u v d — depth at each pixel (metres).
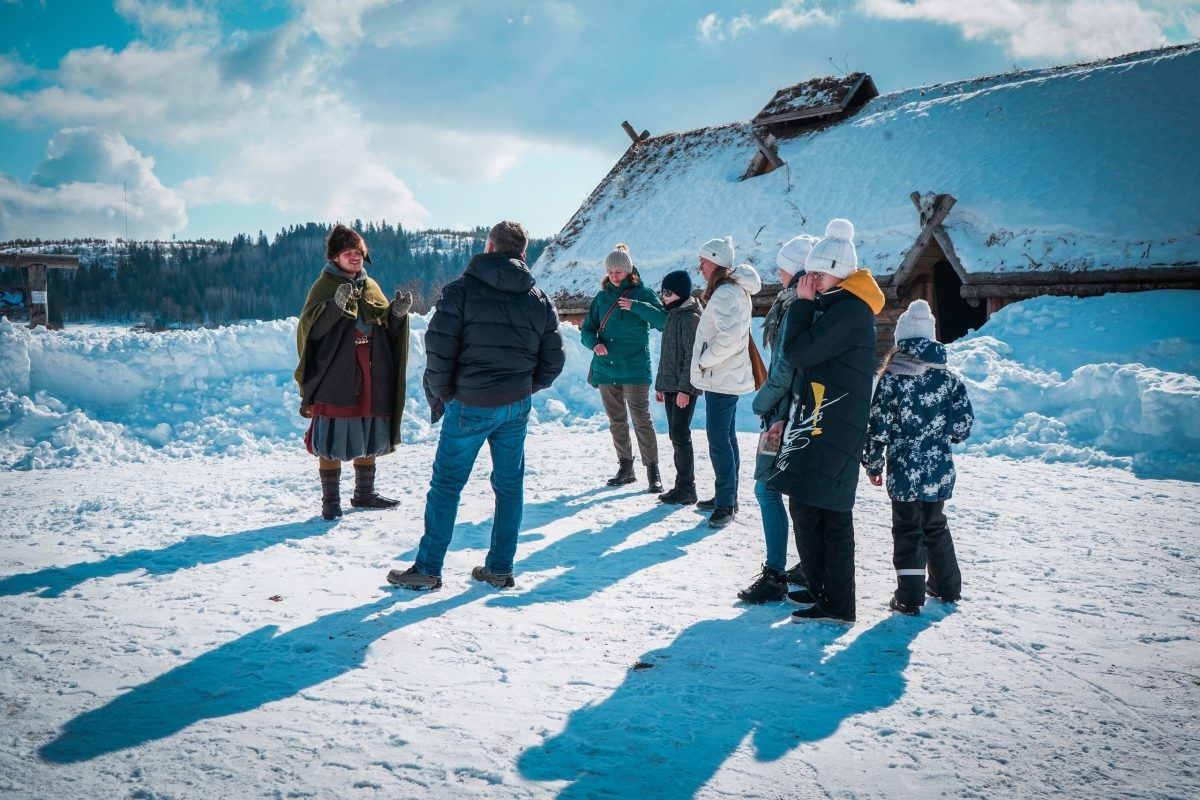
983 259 14.69
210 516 6.07
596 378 6.96
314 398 5.81
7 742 2.73
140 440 9.52
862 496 6.59
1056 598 4.23
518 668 3.38
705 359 5.52
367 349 5.90
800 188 18.95
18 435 9.15
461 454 4.35
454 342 4.27
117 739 2.77
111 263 199.12
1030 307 12.10
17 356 10.07
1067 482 6.91
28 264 18.25
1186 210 13.45
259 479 7.50
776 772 2.61
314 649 3.56
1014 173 15.75
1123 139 15.22
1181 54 16.17
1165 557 4.88
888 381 4.11
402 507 6.32
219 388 10.68
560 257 22.77
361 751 2.70
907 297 16.08
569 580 4.59
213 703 3.04
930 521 4.18
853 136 19.33
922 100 20.05
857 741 2.81
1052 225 14.47
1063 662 3.45
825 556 3.93
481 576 4.52
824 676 3.34
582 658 3.50
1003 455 8.15
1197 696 3.13
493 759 2.66
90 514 6.16
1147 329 10.84
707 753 2.72
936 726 2.92
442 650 3.56
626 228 21.89
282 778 2.54
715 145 22.97
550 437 9.90
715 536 5.53
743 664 3.45
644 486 7.14
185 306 180.62
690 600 4.27
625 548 5.24
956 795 2.48
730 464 5.72
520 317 4.34
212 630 3.77
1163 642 3.65
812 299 3.97
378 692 3.14
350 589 4.37
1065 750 2.75
